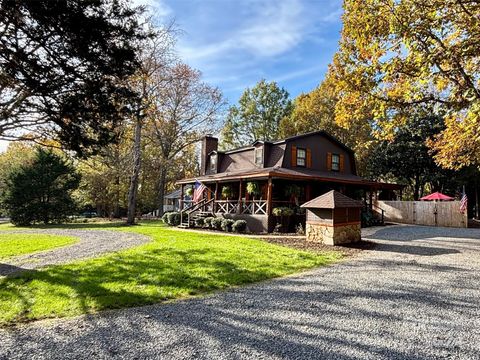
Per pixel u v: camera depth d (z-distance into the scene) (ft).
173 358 9.39
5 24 17.29
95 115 22.93
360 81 26.27
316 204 35.53
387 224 62.49
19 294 15.53
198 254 26.43
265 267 22.25
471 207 88.02
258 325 12.03
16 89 19.74
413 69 23.77
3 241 37.55
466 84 23.79
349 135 91.15
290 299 15.33
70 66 19.52
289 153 59.88
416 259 25.63
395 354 9.78
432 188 89.81
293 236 42.09
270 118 129.59
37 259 25.53
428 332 11.48
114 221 86.53
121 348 10.04
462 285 17.80
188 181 70.90
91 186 94.58
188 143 104.01
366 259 25.76
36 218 71.77
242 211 55.42
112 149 85.30
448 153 39.32
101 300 14.73
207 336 10.98
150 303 14.71
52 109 20.93
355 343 10.52
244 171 61.57
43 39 18.21
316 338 10.89
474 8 21.22
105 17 19.86
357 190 64.90
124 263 22.77
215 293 16.47
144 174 110.73
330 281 18.81
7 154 110.01
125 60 21.49
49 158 74.59
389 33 24.03
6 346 10.17
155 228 57.36
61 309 13.62
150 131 100.12
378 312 13.52
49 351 9.83
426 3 21.21
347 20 26.50
